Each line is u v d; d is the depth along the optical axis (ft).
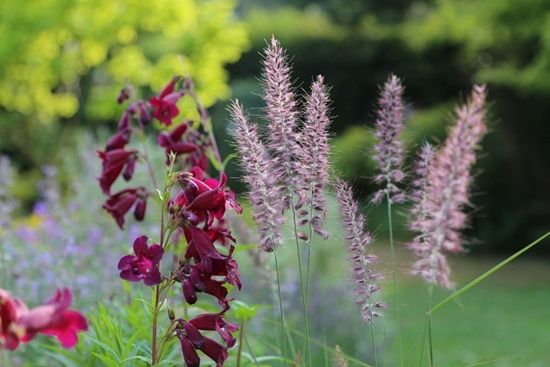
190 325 8.64
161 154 21.85
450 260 53.47
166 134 12.81
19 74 39.83
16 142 51.11
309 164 8.78
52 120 50.72
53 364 14.11
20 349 14.58
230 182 20.70
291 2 84.07
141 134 13.01
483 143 56.90
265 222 9.04
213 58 37.78
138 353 10.63
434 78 65.57
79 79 50.03
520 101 53.93
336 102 69.97
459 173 9.32
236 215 12.82
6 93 41.09
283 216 9.11
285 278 21.52
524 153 55.72
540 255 55.31
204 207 8.65
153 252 8.45
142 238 8.46
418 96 67.36
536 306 40.16
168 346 10.33
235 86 61.93
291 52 68.95
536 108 53.72
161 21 38.55
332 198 9.20
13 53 38.22
